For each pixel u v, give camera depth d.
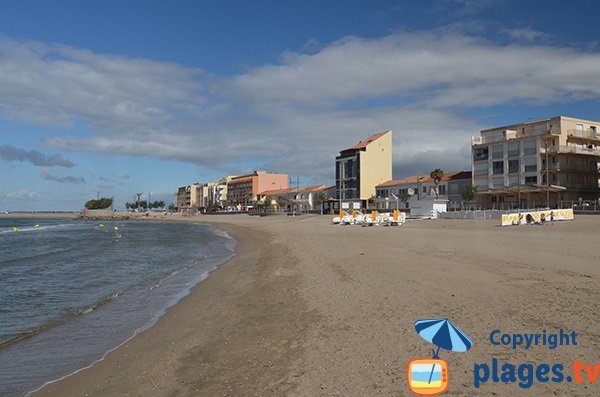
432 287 14.32
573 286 13.42
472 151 80.81
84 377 8.99
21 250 41.81
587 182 73.75
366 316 11.22
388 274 17.38
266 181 169.88
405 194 95.12
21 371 9.52
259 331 10.92
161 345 10.85
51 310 15.73
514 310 10.88
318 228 58.91
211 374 8.30
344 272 18.62
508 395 6.36
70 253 37.84
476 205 78.25
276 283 17.66
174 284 20.73
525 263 18.59
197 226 102.81
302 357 8.57
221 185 193.50
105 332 12.59
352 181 108.50
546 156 69.62
